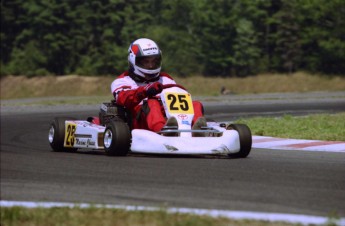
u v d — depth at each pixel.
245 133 34.44
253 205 20.19
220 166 30.23
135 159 33.47
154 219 17.05
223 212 17.88
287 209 19.56
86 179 26.61
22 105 105.62
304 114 75.62
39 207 18.70
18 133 58.97
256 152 38.25
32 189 23.89
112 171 28.89
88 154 38.06
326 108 86.44
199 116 35.59
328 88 194.50
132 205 19.47
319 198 21.53
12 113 86.50
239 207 19.83
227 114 77.94
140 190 23.33
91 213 17.83
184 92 35.78
